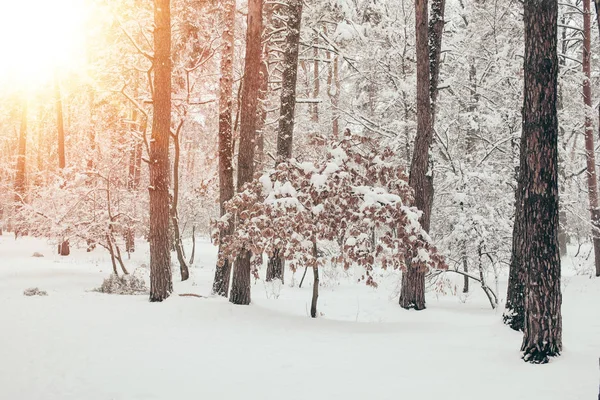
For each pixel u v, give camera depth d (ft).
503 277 55.06
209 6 51.65
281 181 30.17
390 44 54.90
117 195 52.75
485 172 45.06
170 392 16.48
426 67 38.19
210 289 45.14
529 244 19.97
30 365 19.65
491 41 56.39
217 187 70.08
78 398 16.14
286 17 50.93
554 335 19.40
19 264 62.75
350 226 29.76
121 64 51.62
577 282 49.67
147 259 72.59
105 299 35.86
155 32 36.88
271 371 18.65
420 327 28.50
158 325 27.14
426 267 28.66
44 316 29.30
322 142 31.22
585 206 63.57
